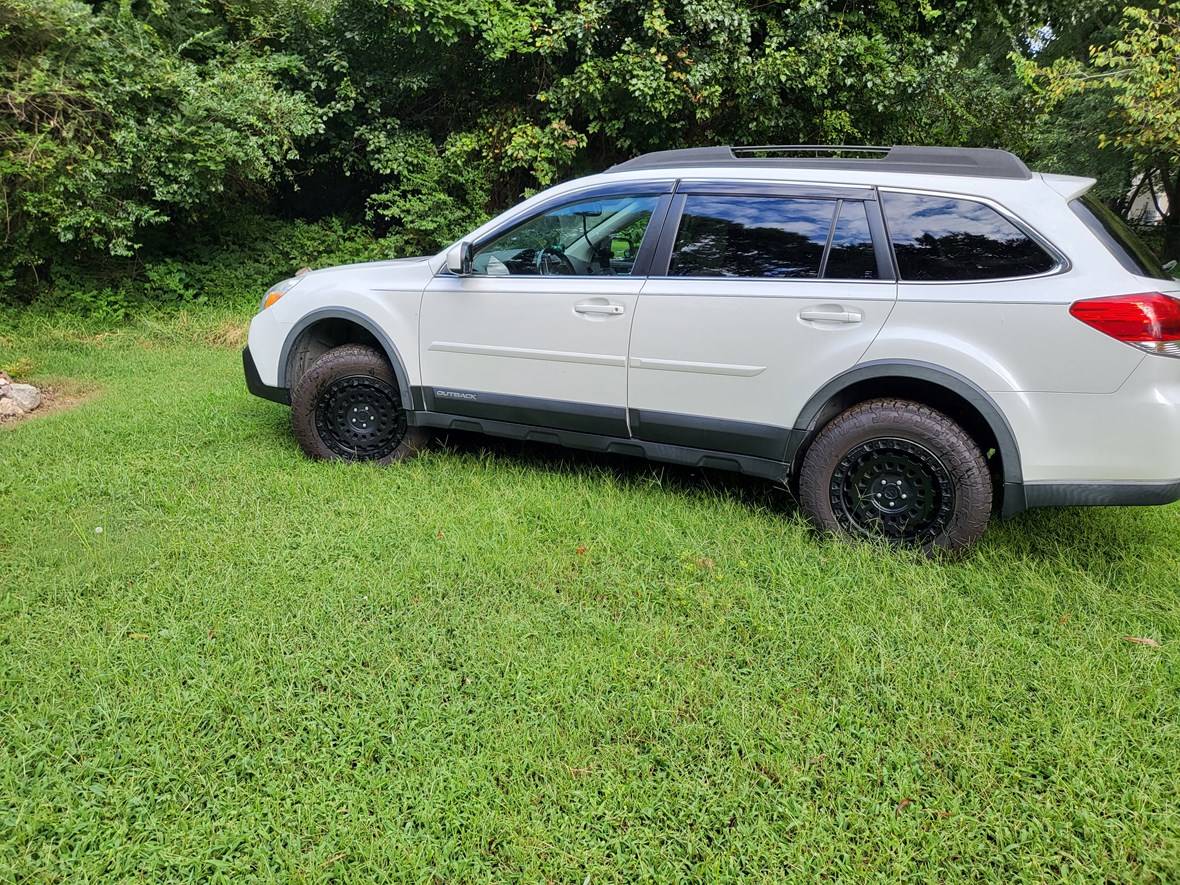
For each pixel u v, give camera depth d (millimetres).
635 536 3541
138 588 3082
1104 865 1902
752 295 3412
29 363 6832
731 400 3521
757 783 2164
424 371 4180
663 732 2344
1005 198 3119
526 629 2830
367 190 10953
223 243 9492
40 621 2865
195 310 8852
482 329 3988
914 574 3154
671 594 3064
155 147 7863
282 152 8977
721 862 1905
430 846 1942
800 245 3402
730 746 2277
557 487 4066
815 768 2201
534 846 1949
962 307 3082
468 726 2346
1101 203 3332
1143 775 2162
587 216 3840
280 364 4504
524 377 3941
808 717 2396
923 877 1877
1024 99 11172
